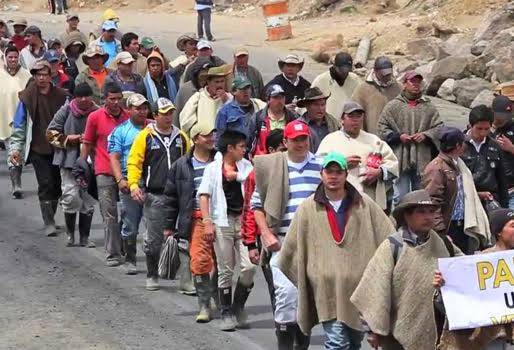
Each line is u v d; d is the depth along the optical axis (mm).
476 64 44156
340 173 16359
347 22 59562
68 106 26438
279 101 23219
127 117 25141
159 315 21609
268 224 18297
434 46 48875
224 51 54469
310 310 16797
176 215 21281
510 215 15352
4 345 19672
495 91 36406
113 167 24016
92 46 33344
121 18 74250
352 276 16328
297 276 16844
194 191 20828
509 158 22000
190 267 21422
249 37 59500
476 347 15094
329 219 16469
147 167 22953
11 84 33188
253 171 18781
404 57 49781
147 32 63562
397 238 15117
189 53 33500
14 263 25438
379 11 61250
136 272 24828
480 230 20328
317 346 19875
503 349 15289
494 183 21734
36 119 27891
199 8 57906
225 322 20641
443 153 20359
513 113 24141
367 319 15008
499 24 46906
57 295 22906
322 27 58812
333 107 26406
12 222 29594
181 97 28078
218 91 26688
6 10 87312
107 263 25422
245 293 20656
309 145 19828
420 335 15031
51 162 27953
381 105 25516
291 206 18234
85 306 22141
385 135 24531
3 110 32781
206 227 20328
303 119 22891
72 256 26219
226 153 20375
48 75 27906
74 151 26359
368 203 16562
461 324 14828
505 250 15078
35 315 21469
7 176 35062
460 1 54406
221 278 20500
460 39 48875
